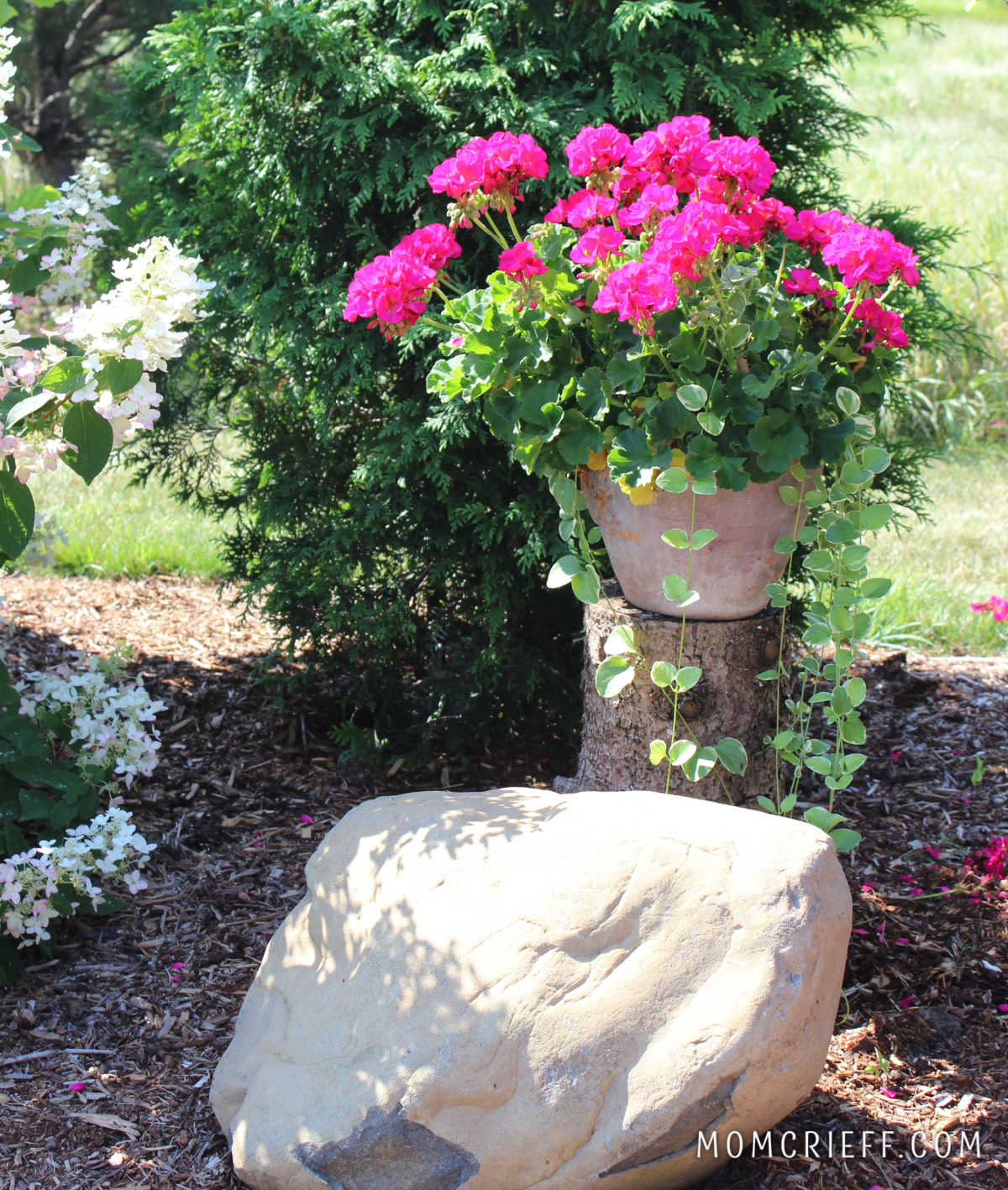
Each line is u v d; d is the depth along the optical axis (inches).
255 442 141.1
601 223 91.4
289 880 113.8
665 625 93.9
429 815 84.5
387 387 132.0
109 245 153.1
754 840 73.6
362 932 79.2
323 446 135.0
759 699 97.4
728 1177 75.5
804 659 97.3
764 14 125.3
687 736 95.7
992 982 97.7
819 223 89.8
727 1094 66.8
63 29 319.3
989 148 434.0
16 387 86.6
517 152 89.1
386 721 140.1
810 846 73.4
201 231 137.0
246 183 124.0
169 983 97.6
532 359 88.6
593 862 74.5
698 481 84.0
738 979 68.6
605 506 94.7
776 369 83.7
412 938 76.0
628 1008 69.2
